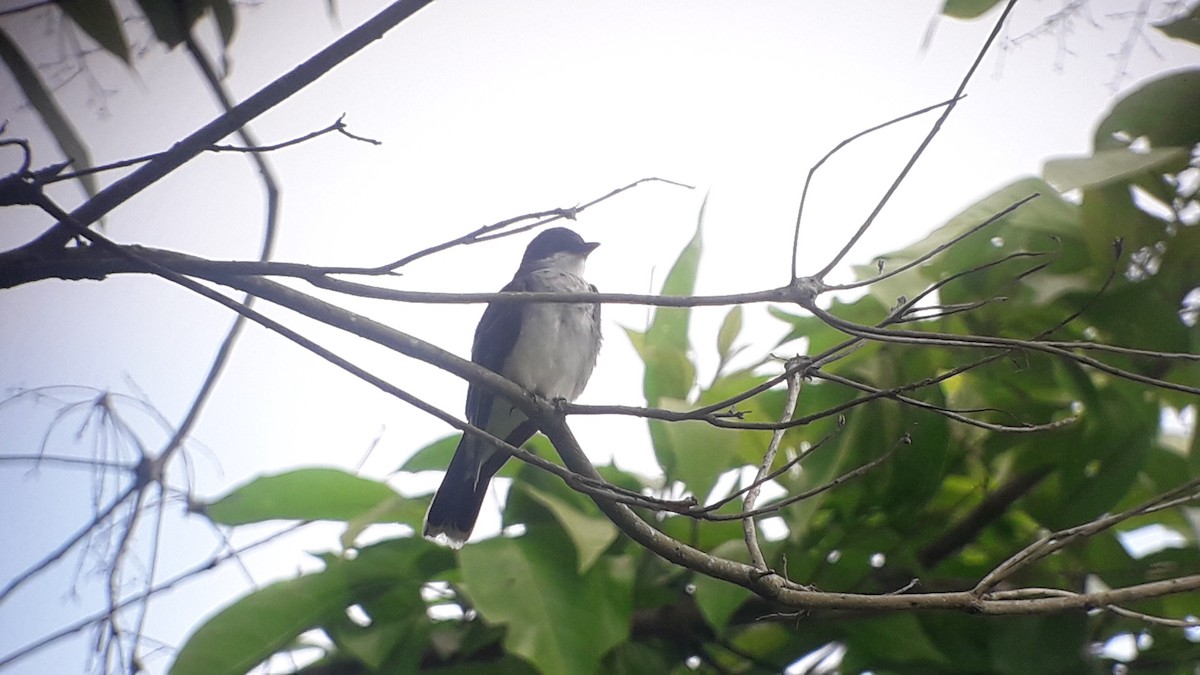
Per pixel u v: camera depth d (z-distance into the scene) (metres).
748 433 8.93
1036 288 8.77
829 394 8.88
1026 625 8.38
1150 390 8.69
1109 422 8.66
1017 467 9.01
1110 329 8.75
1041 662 8.23
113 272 5.47
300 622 7.87
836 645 8.84
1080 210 8.89
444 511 8.49
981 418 9.10
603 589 7.74
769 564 8.45
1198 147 8.86
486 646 8.28
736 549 8.24
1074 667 8.23
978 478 9.27
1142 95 8.84
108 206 5.62
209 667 7.57
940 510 9.29
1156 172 9.01
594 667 7.35
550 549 7.91
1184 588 5.44
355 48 5.63
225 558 7.55
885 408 8.69
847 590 8.58
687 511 5.36
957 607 5.46
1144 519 9.37
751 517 5.72
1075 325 8.80
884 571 8.75
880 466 8.69
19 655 6.07
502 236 5.52
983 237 8.83
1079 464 8.73
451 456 9.07
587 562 7.42
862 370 8.89
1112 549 8.78
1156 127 8.91
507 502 8.45
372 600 8.12
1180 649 8.72
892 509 8.72
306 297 5.71
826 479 8.52
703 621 8.41
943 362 8.96
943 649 8.58
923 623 8.68
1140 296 8.61
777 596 5.68
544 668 7.25
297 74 5.61
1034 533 9.21
